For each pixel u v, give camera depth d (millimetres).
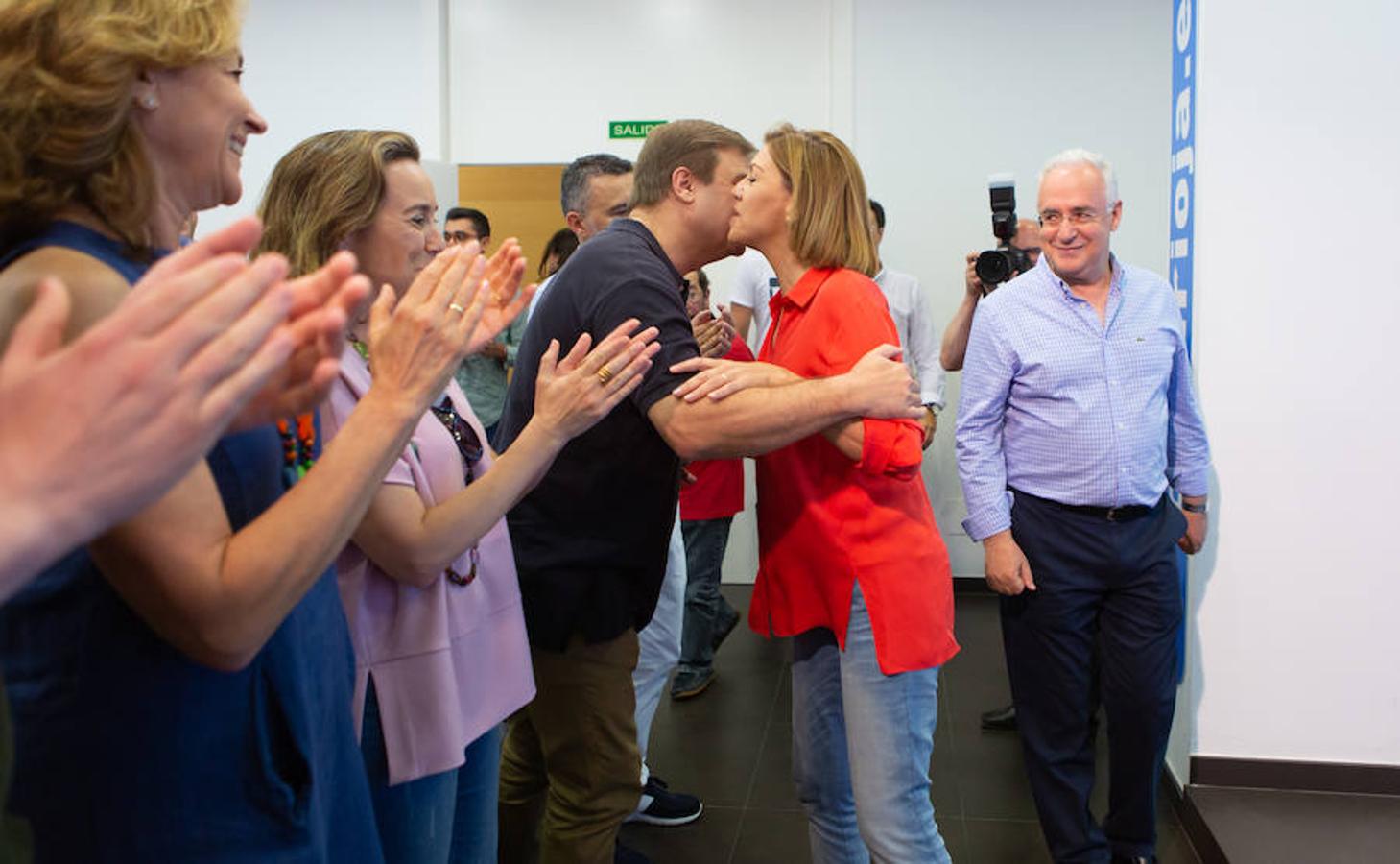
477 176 5438
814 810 2031
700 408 1646
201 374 476
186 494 770
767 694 3732
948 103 4910
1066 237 2273
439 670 1344
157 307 469
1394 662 2590
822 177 1793
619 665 1844
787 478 1875
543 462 1372
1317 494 2598
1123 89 4809
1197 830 2545
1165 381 2332
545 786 2094
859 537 1789
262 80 5215
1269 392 2594
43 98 758
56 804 810
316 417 1053
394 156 1383
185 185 884
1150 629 2312
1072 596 2307
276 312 505
